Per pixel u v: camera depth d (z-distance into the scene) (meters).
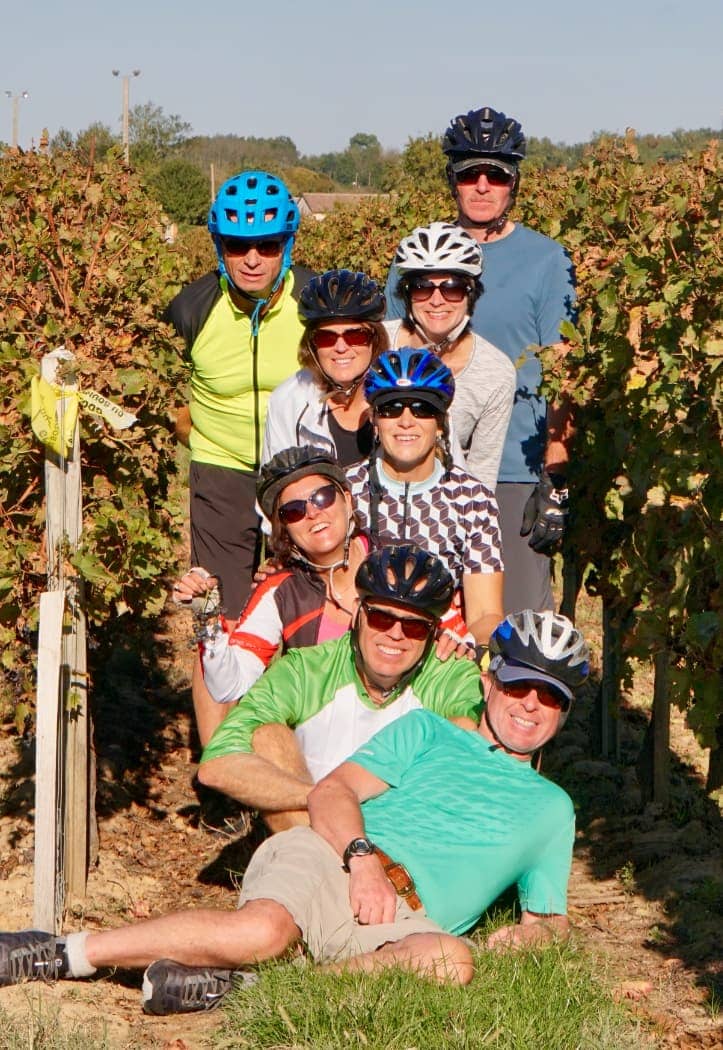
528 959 4.17
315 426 5.19
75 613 5.78
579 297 6.75
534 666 4.25
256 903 4.05
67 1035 3.92
